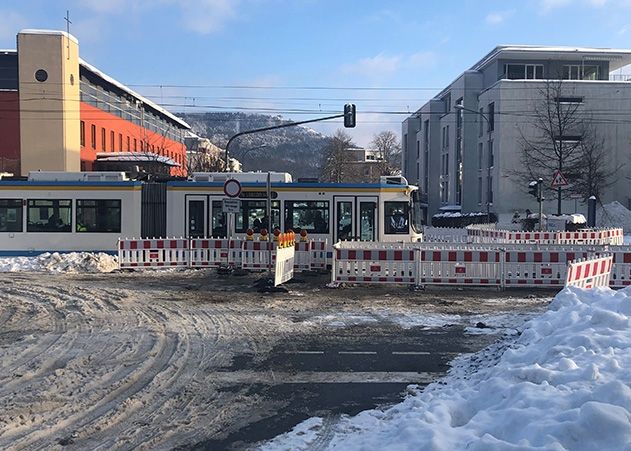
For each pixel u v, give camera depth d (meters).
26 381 7.61
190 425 6.22
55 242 22.39
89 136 52.31
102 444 5.68
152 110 74.31
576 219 34.28
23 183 22.38
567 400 5.16
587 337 7.16
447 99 73.69
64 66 46.41
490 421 5.19
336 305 13.69
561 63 58.81
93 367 8.30
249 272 19.66
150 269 20.47
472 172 62.12
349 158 98.62
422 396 6.87
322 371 8.31
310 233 22.00
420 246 17.78
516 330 10.77
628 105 52.22
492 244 18.06
